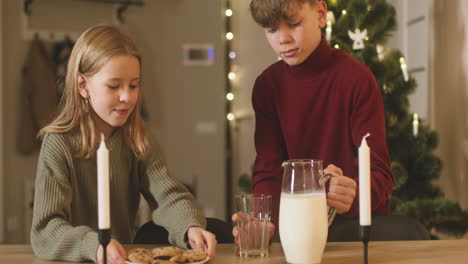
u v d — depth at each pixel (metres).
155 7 4.41
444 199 2.97
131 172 1.69
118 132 1.65
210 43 4.48
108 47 1.49
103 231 1.13
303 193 1.30
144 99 4.40
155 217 1.61
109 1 4.26
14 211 4.14
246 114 4.46
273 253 1.43
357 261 1.33
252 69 4.45
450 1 3.43
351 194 1.54
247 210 1.39
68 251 1.36
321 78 1.98
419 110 3.72
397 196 3.13
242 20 4.45
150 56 4.42
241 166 4.48
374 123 1.90
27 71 4.03
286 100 2.05
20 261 1.38
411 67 3.80
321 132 2.02
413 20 3.76
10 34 4.11
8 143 4.12
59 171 1.51
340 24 2.86
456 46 3.38
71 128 1.56
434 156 3.09
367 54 2.85
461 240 1.55
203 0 4.46
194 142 4.51
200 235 1.43
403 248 1.46
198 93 4.49
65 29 4.21
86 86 1.55
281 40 1.84
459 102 3.37
